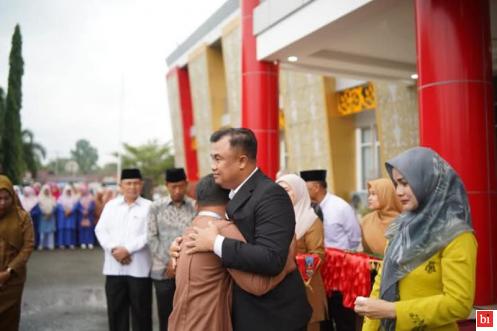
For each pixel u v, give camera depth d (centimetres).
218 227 211
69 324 556
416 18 442
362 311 197
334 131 1407
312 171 446
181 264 212
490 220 411
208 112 2184
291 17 679
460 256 183
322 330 390
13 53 2503
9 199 387
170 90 2755
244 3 798
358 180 1422
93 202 1267
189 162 2564
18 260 385
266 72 781
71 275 864
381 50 773
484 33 421
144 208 451
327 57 780
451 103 413
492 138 420
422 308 185
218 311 206
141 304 441
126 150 4994
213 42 2122
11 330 389
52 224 1231
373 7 536
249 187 216
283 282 212
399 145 1155
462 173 409
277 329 206
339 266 372
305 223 344
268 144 774
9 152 2458
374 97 1234
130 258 438
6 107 2486
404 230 199
